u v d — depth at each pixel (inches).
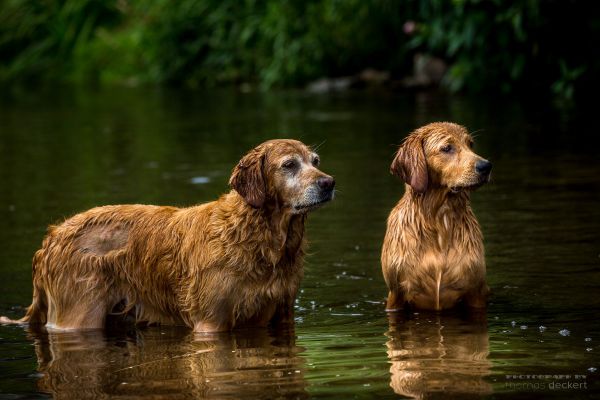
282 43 1187.3
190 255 362.6
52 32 1487.5
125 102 1111.6
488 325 343.6
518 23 885.8
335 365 300.2
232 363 308.2
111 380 294.5
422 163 372.2
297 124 852.0
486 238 465.1
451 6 964.0
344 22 1171.9
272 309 359.3
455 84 996.6
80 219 385.1
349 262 442.9
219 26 1278.3
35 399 278.5
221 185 607.2
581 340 317.4
